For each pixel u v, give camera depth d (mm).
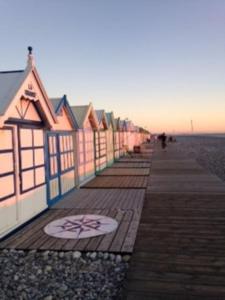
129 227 7477
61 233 7152
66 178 11656
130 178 15336
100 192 12047
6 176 7117
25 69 7703
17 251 6215
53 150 10305
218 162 26266
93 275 5109
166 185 13000
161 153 31656
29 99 8039
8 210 7156
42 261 5746
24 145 8062
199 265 5094
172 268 5008
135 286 4453
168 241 6273
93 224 7781
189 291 4281
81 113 14094
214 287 4375
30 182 8367
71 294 4492
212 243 6105
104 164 19266
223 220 7695
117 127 25688
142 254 5617
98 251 6023
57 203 10320
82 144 13836
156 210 8875
